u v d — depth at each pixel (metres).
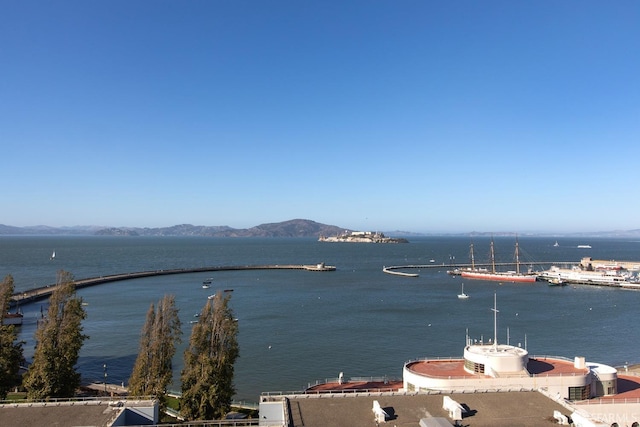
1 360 68.50
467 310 191.75
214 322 68.94
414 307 198.12
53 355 67.19
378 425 44.25
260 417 49.62
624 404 62.03
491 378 65.12
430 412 47.38
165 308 70.69
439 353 125.38
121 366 114.50
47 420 45.38
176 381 102.06
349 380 99.88
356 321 166.50
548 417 46.56
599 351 130.25
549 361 75.62
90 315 175.50
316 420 45.44
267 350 127.19
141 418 48.72
